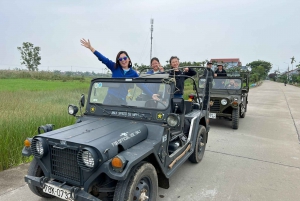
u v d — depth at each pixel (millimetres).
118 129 2881
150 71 5434
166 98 3160
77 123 3254
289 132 7453
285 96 20703
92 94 3709
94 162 2260
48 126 3109
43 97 10852
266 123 8820
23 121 5520
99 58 4215
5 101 8633
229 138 6664
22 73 32312
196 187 3713
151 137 2979
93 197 2332
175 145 3516
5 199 3186
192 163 4703
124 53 4031
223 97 7797
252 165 4668
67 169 2562
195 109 5059
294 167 4598
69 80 30719
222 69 9742
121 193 2377
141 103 3299
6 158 4195
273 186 3793
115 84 3553
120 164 2205
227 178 4059
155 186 2805
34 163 2949
